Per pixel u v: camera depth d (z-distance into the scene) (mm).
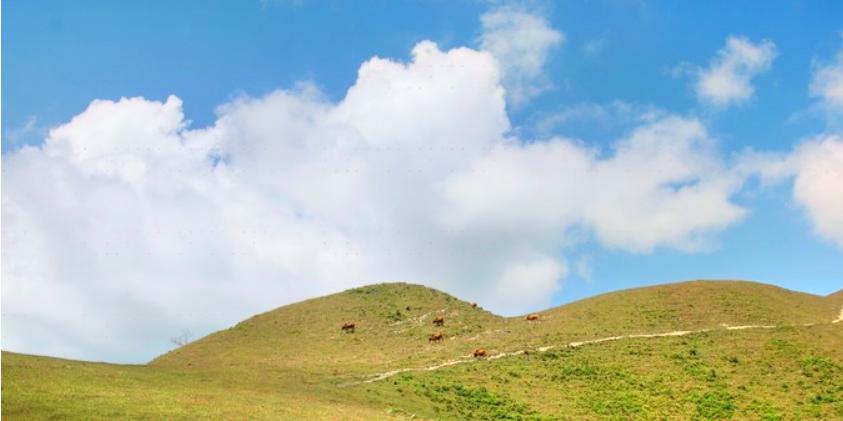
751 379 58781
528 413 49469
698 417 50281
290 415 38562
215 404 39375
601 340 71312
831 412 51125
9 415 32562
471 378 58438
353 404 45531
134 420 34062
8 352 49125
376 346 76812
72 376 42969
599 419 48875
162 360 76250
